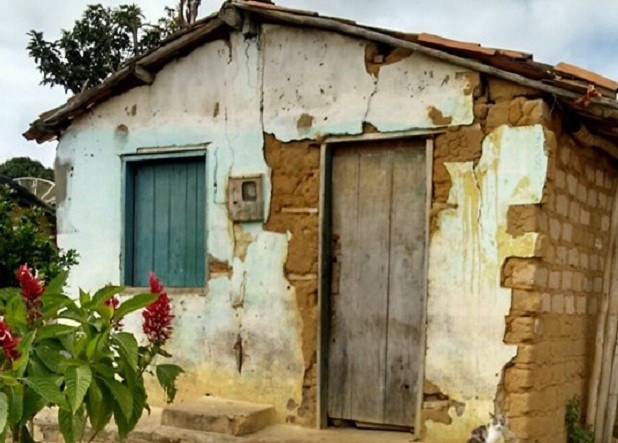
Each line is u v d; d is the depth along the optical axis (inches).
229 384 243.0
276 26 239.8
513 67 195.2
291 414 231.6
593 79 202.4
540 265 198.4
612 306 240.8
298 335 232.2
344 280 230.5
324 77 231.3
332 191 233.8
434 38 205.2
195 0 429.7
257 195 241.3
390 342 221.6
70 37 655.8
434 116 211.5
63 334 113.5
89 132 280.2
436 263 209.3
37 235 241.8
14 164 1028.5
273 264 238.1
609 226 257.1
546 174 194.4
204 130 254.5
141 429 222.5
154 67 263.3
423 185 218.8
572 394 227.6
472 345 202.1
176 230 265.3
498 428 178.1
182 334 252.1
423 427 207.9
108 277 273.7
